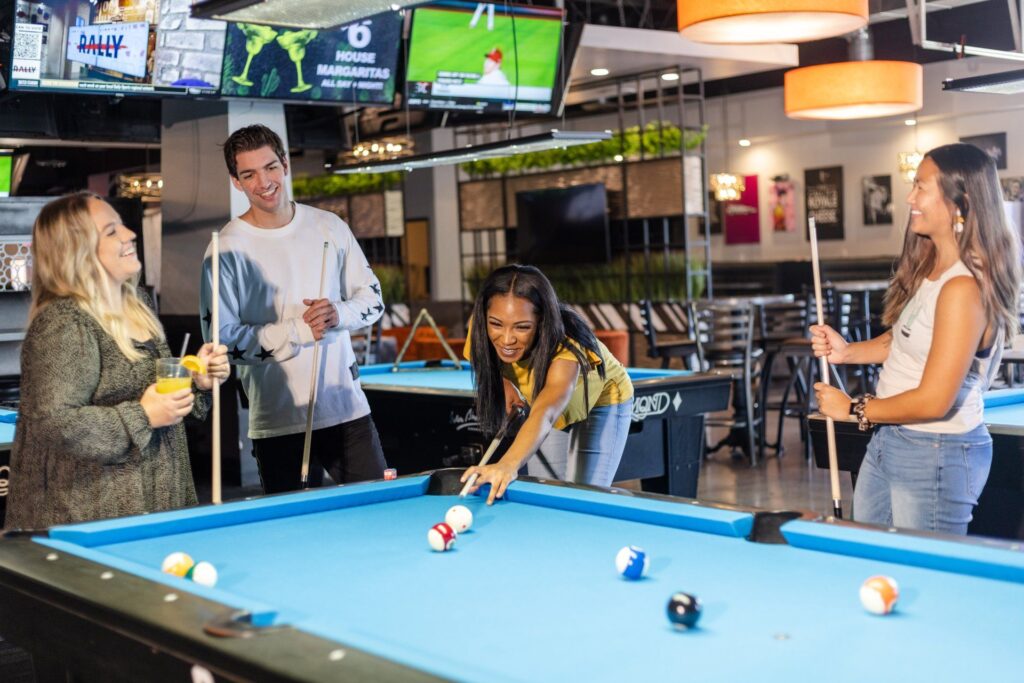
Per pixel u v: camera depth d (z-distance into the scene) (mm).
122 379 2762
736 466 7723
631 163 11227
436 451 5195
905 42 10391
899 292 2967
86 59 5984
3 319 6801
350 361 3980
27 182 12625
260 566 2213
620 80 11289
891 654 1611
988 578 2002
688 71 11070
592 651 1657
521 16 7051
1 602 2137
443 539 2301
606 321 11625
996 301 2705
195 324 7836
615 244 12227
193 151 7793
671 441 4977
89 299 2719
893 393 2893
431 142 14555
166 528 2479
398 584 2068
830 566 2117
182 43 6211
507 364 3408
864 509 3010
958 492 2826
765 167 14383
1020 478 3537
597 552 2277
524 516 2639
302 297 3877
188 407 2723
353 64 6770
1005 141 12016
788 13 4668
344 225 4074
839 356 2959
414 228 15445
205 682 1603
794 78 7297
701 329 8062
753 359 8180
